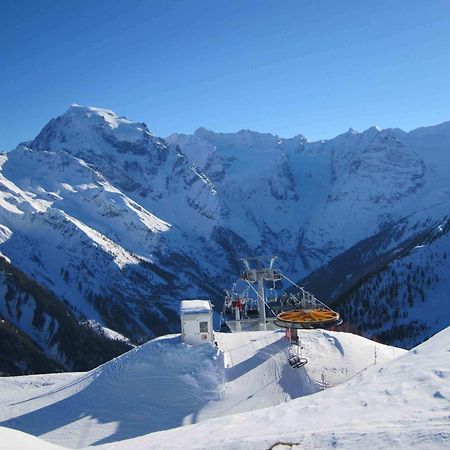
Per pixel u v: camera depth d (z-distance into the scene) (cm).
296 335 3872
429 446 1311
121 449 1975
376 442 1388
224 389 3438
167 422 3158
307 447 1457
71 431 3167
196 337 3984
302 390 3316
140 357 3912
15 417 3459
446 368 1914
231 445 1617
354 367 3619
